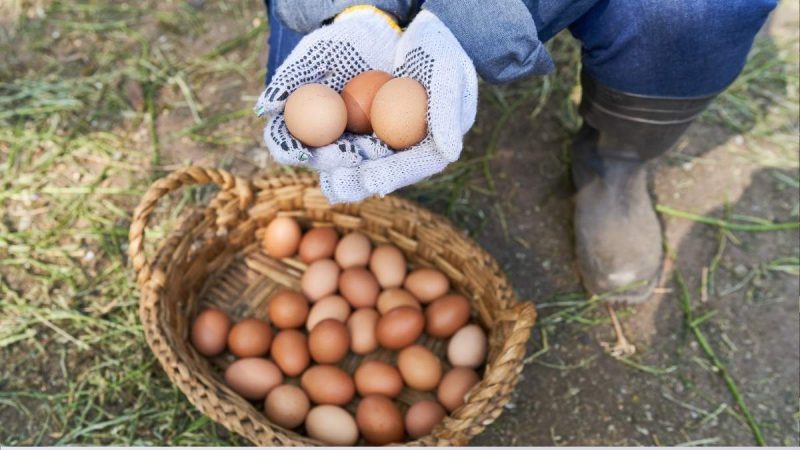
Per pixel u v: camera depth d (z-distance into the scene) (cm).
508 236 180
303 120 105
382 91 107
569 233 181
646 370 159
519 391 156
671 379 159
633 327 166
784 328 166
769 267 175
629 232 166
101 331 160
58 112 195
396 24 117
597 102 142
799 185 188
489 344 146
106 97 199
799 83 209
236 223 159
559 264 176
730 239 179
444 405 142
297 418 139
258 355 149
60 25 215
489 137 197
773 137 198
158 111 198
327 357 145
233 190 154
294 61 110
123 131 194
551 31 123
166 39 214
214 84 205
